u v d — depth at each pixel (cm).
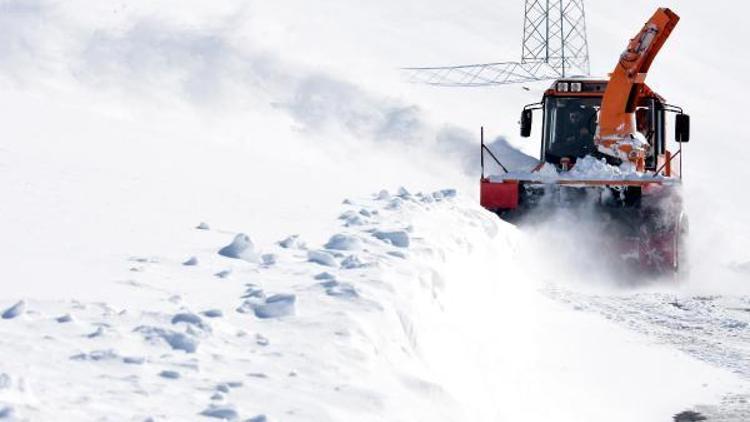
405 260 1493
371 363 980
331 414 821
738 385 1798
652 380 1800
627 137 3494
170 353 911
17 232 1387
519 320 2053
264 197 2253
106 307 1018
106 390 798
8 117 2970
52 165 2114
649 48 3447
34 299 1027
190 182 2283
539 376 1684
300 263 1383
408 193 2695
